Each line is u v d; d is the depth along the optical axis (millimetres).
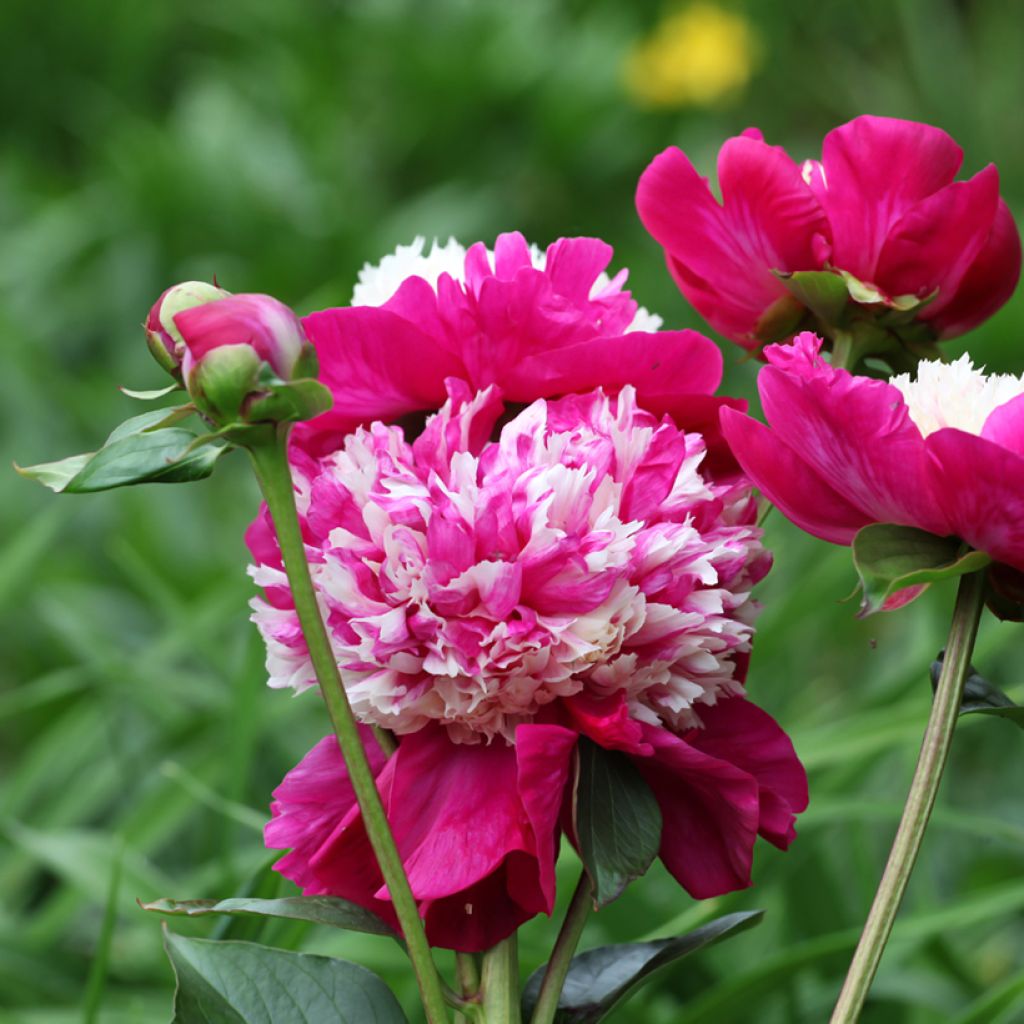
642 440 854
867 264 909
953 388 856
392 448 854
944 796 1569
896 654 1947
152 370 2979
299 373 812
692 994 1310
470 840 841
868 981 839
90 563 2326
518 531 839
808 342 848
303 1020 878
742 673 879
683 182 913
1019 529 821
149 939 1438
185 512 2322
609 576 837
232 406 807
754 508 882
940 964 1331
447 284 859
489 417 863
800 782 873
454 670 835
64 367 3193
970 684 880
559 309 859
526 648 837
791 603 1574
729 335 938
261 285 3254
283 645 859
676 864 870
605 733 833
